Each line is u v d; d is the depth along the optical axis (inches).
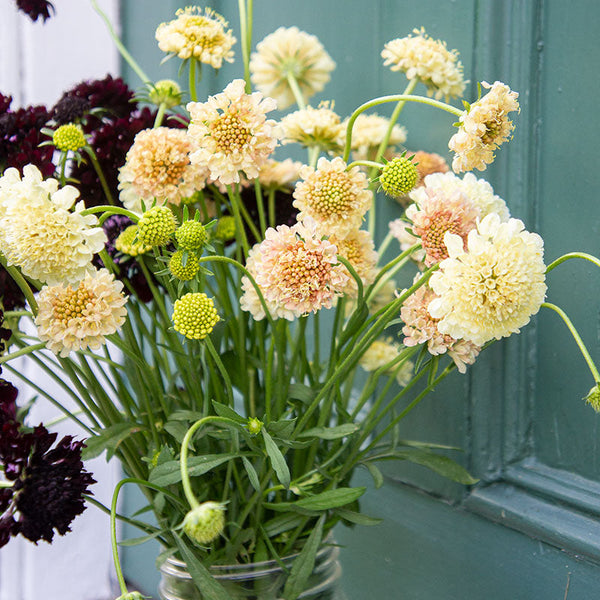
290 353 42.3
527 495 37.0
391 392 40.6
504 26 36.8
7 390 33.9
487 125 32.2
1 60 53.7
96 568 56.0
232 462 34.5
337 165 33.3
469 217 32.6
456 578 38.7
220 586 32.5
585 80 35.3
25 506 32.0
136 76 53.1
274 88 40.6
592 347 35.5
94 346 32.9
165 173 34.1
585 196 35.5
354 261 34.2
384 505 41.1
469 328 31.8
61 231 32.4
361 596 42.1
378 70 40.8
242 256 38.8
